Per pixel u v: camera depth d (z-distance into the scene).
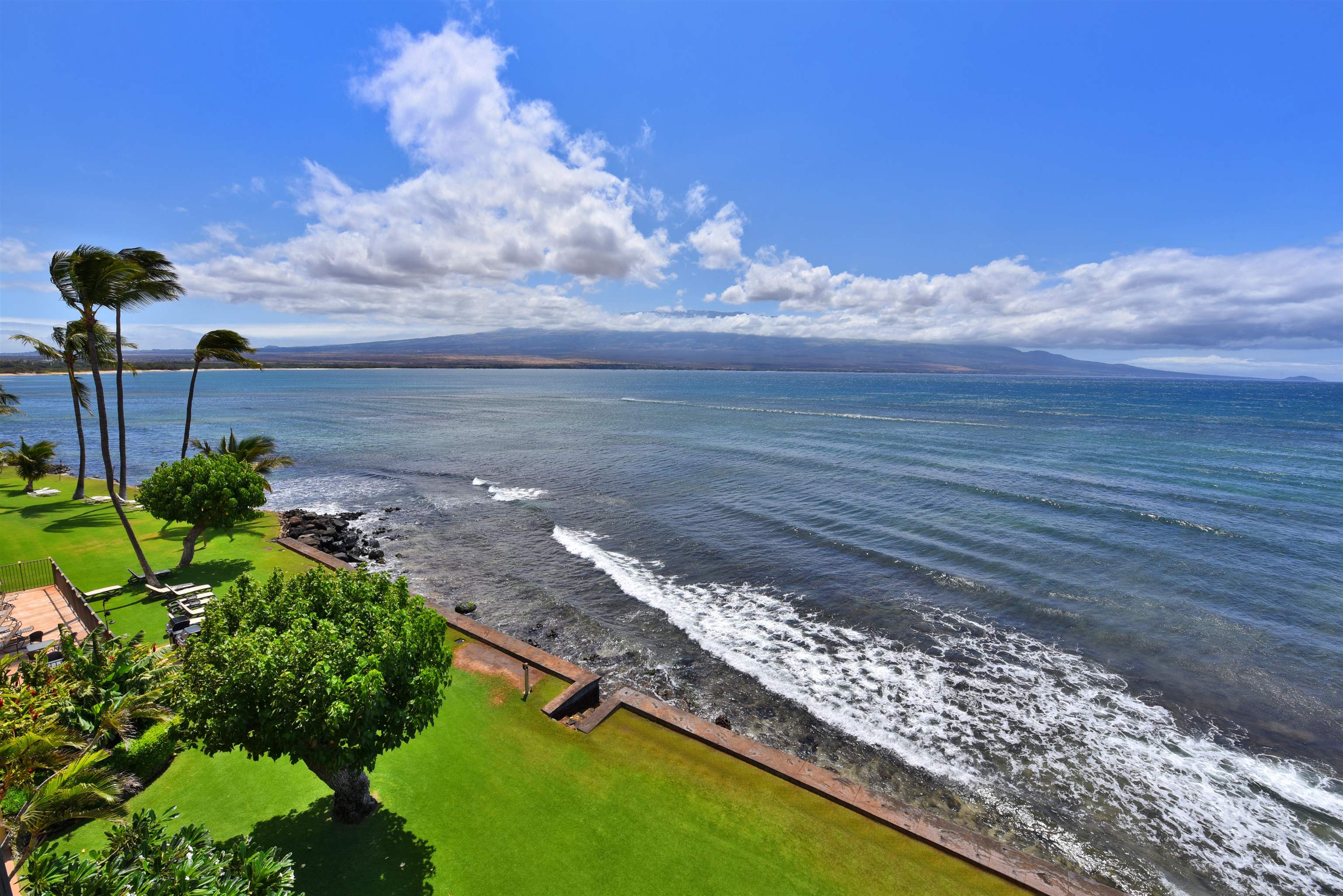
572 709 15.33
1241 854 12.64
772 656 20.34
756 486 45.00
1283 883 11.93
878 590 25.78
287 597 10.41
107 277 21.47
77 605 17.84
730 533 33.84
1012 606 24.12
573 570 28.48
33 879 6.80
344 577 11.28
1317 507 37.75
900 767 15.09
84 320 22.41
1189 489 42.75
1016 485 44.16
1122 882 11.93
